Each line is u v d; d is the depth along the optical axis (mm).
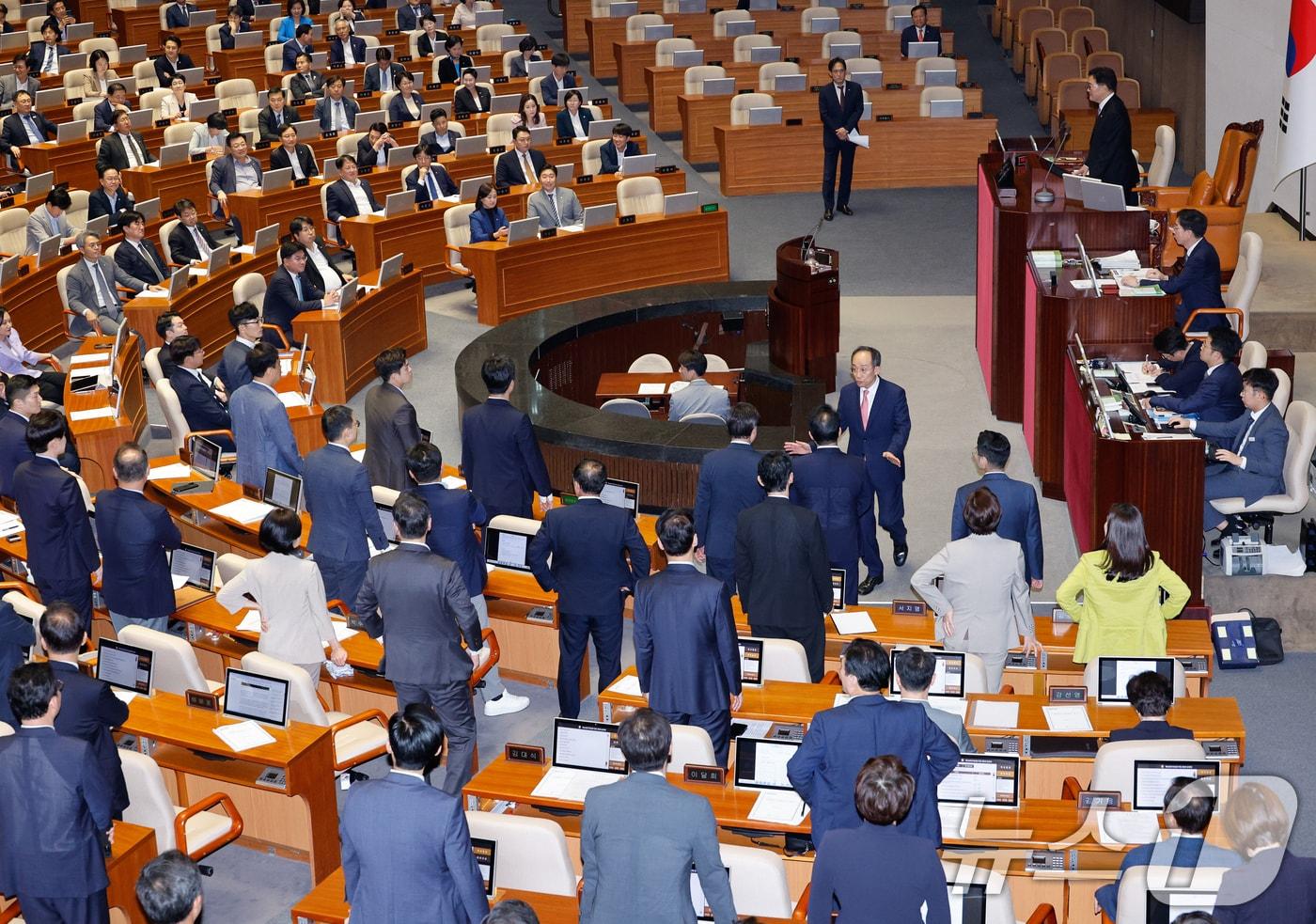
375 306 13258
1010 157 12523
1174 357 9398
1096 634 7117
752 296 13664
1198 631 7543
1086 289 10125
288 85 19703
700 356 10906
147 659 6871
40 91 19469
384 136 16828
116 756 5922
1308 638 8672
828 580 7094
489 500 8734
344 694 7953
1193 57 18016
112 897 5895
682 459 10312
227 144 16234
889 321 14203
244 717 6801
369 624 6914
